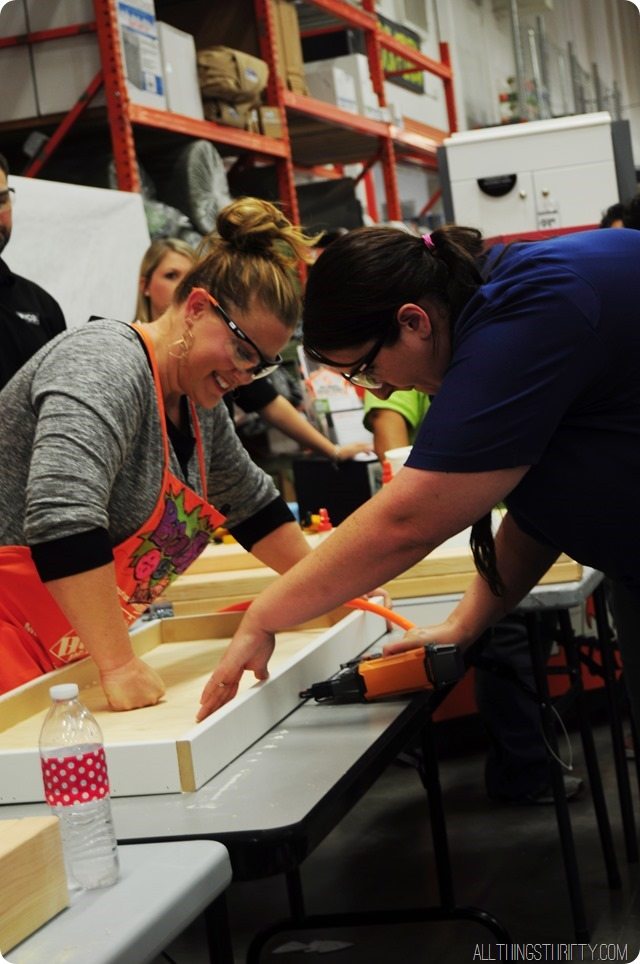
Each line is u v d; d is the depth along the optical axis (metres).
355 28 6.17
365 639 2.04
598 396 1.42
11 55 3.79
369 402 3.52
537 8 9.80
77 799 1.13
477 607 1.89
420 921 2.44
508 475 1.40
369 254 1.47
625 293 1.40
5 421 1.75
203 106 4.40
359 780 1.38
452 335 1.50
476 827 3.33
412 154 7.76
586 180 4.85
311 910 2.87
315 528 3.06
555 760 2.56
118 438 1.65
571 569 2.30
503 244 1.55
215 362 1.75
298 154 6.50
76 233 3.43
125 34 3.75
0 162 2.90
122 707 1.63
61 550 1.58
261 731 1.56
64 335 1.75
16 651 1.80
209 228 4.14
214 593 2.46
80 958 0.97
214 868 1.13
